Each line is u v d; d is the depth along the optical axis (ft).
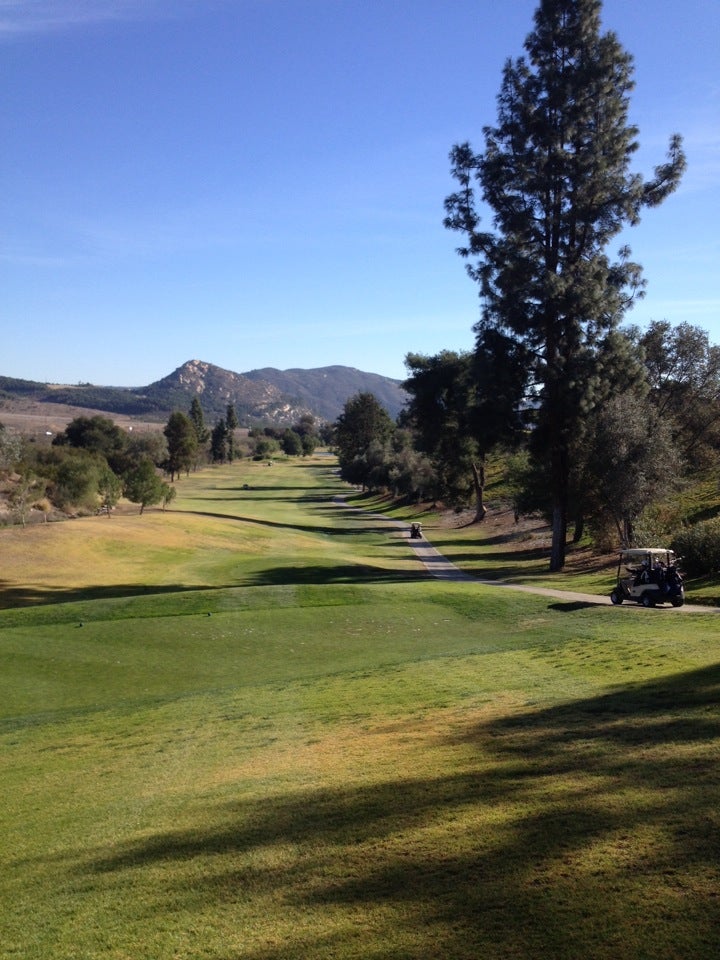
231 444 624.59
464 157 122.21
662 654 48.73
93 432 372.38
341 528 218.79
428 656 57.36
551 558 123.13
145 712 46.52
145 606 80.18
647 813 20.68
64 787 33.53
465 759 29.30
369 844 21.45
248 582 115.85
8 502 160.25
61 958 17.26
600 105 117.91
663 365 150.30
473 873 18.52
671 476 119.96
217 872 21.11
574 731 31.45
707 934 14.52
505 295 118.93
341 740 36.19
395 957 15.19
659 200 119.44
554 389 119.34
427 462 282.97
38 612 78.02
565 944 14.84
